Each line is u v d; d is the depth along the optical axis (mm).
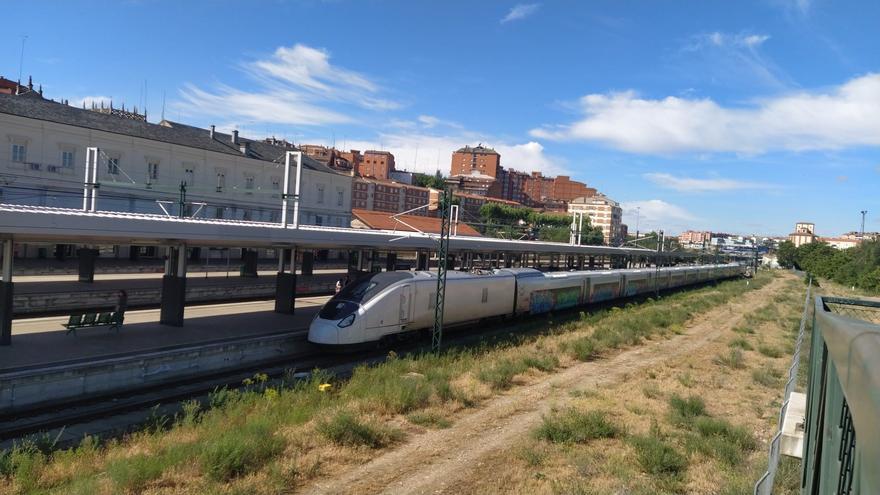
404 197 119688
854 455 3166
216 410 14398
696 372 21906
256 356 21203
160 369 18203
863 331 3021
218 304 31188
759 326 37062
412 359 21219
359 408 14703
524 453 12188
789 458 11734
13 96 41406
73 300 27156
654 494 10102
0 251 37656
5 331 18375
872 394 2150
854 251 79000
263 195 57562
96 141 44094
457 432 13711
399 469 11359
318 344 21703
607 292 44719
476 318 28672
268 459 11227
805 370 22203
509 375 18891
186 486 9930
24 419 14430
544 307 34938
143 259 48000
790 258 139375
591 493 10195
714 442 13172
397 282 23516
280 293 28094
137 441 12781
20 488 9859
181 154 50000
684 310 41188
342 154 142125
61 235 17812
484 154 169000
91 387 16516
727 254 111562
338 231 25828
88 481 9953
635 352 25562
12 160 39656
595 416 14250
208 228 20938
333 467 11266
